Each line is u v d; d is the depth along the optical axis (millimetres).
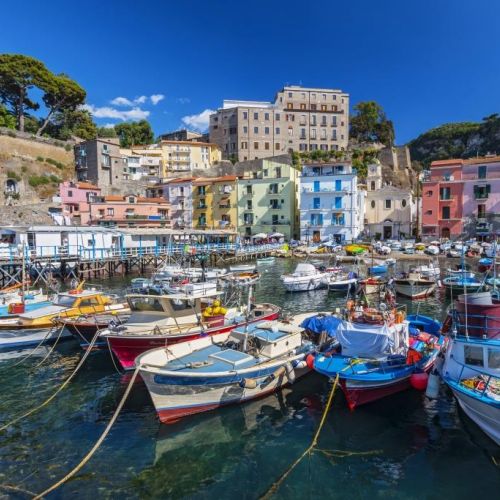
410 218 73938
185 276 34031
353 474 9875
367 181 84312
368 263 46812
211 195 79500
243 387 12664
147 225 67062
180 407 12219
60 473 9930
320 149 106062
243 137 103938
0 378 15883
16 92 81000
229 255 58625
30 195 71125
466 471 9930
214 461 10406
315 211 72375
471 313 12133
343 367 13180
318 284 35438
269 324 15281
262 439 11383
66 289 36469
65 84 85125
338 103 109250
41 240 43406
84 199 72062
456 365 12016
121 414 12867
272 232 75812
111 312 20359
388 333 13625
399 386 13391
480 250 54406
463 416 12258
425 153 143125
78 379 15703
